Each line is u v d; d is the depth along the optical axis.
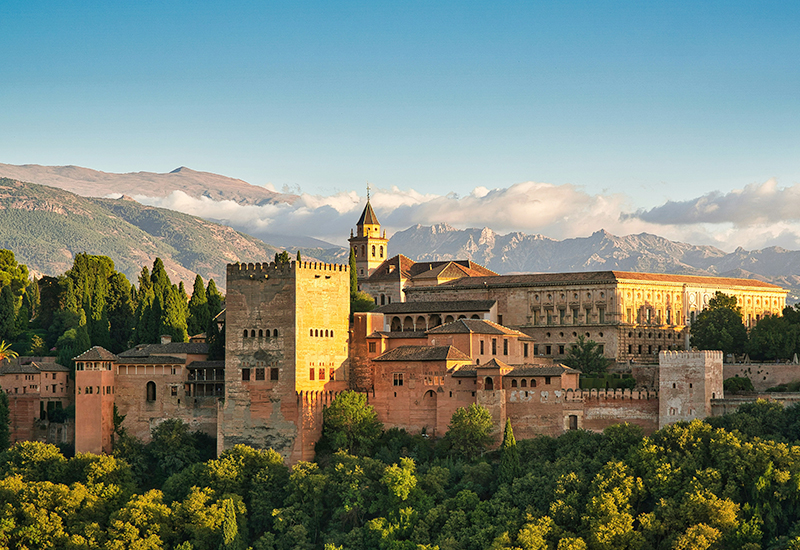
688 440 175.38
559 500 168.00
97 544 178.25
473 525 170.25
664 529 160.25
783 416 182.25
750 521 158.88
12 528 180.12
